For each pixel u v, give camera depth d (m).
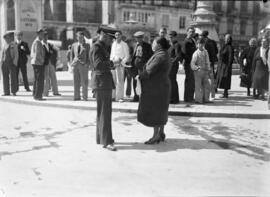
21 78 14.40
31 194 4.41
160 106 6.37
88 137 7.00
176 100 10.38
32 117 8.78
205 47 10.80
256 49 11.55
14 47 11.28
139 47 9.80
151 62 6.23
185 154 6.04
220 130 7.77
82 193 4.45
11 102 10.83
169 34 10.18
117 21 52.72
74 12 51.22
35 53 10.29
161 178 4.95
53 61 11.41
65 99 10.80
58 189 4.56
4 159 5.69
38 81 10.46
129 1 53.12
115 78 10.36
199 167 5.41
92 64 6.23
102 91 6.16
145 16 54.50
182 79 17.94
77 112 9.38
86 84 10.55
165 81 6.35
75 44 10.43
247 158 5.89
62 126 7.88
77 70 10.41
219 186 4.70
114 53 10.30
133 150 6.20
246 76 12.33
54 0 50.28
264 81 11.41
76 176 5.00
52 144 6.52
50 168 5.30
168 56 6.37
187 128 7.92
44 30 10.61
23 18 14.53
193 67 10.23
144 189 4.59
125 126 7.93
